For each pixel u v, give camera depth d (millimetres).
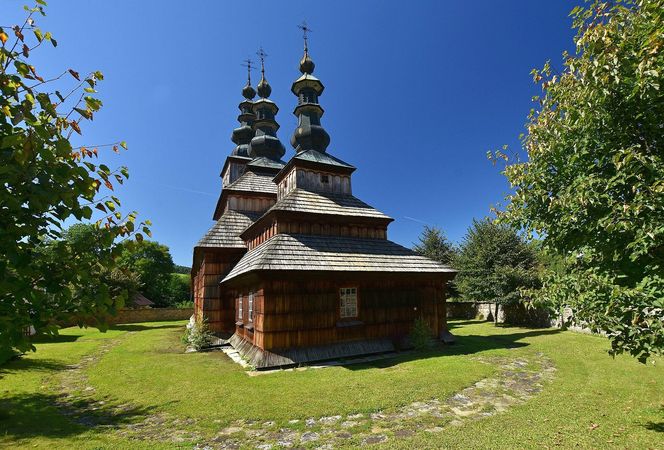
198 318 18297
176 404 7559
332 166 16641
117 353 13953
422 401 7422
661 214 3797
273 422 6531
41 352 14258
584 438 5406
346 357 12219
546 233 5441
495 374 9477
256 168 22906
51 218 2707
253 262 12836
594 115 4453
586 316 4527
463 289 24594
